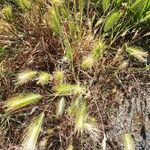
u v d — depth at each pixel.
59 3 0.29
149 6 0.31
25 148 0.26
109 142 0.30
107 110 0.31
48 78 0.30
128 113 0.31
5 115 0.30
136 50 0.30
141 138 0.30
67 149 0.28
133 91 0.31
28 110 0.31
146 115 0.30
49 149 0.30
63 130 0.30
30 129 0.27
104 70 0.31
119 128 0.30
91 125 0.28
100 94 0.31
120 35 0.31
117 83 0.31
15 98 0.28
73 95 0.31
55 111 0.31
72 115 0.29
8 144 0.31
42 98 0.31
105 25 0.30
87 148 0.30
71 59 0.30
